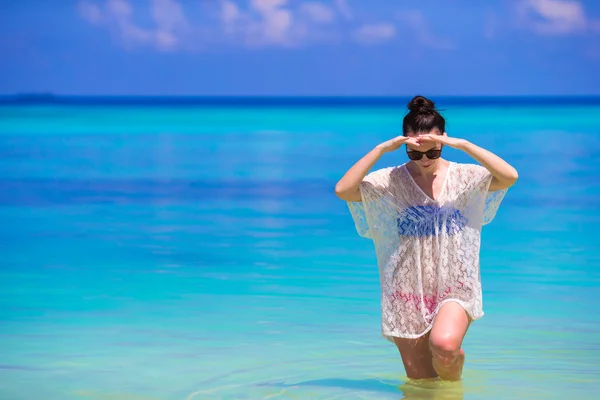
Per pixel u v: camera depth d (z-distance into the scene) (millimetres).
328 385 4930
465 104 112812
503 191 4750
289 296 7375
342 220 12266
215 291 7625
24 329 6277
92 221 12328
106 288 7777
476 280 4707
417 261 4730
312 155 24281
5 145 29516
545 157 21625
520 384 4891
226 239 10617
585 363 5320
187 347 5773
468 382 4926
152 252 9711
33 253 9680
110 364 5355
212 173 19422
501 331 6125
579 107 86188
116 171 19953
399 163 19625
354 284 7863
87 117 61875
